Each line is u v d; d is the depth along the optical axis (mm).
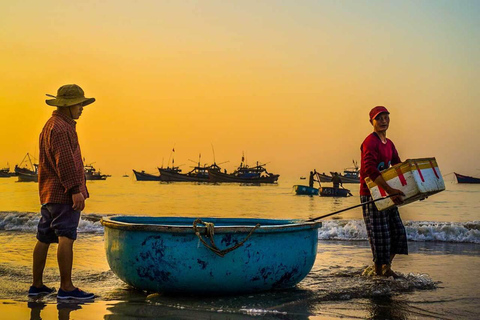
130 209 23219
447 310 3906
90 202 30812
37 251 4289
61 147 4078
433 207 25312
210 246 4078
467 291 4578
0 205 24203
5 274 5207
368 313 3801
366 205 5133
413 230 8922
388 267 5168
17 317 3586
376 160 5000
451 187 79000
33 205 24250
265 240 4254
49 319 3541
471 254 7066
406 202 4988
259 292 4414
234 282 4191
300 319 3617
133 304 4008
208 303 4047
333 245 8031
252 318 3629
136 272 4270
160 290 4297
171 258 4121
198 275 4113
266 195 48344
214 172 123000
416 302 4156
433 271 5684
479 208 24156
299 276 4531
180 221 5656
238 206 27641
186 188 74875
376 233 5094
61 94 4246
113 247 4434
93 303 4039
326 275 5305
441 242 8477
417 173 4754
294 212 22547
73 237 4184
